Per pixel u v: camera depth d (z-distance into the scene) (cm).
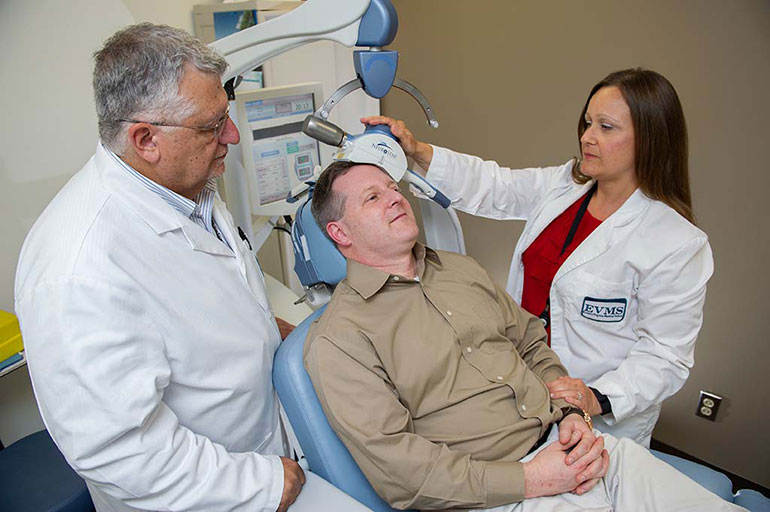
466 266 132
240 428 107
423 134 254
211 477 88
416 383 109
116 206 88
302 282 135
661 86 117
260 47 117
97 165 93
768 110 154
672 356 128
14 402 168
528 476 101
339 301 116
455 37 221
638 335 136
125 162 91
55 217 87
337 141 122
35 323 79
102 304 80
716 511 97
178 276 94
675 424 207
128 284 84
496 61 212
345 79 246
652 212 128
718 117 164
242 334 103
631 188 131
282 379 109
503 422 112
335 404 102
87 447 79
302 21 112
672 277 123
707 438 200
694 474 131
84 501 131
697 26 159
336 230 124
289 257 247
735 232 171
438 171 152
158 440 84
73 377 78
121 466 82
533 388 117
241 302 105
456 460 101
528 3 194
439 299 119
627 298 133
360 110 256
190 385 95
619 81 120
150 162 88
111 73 82
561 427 110
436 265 129
